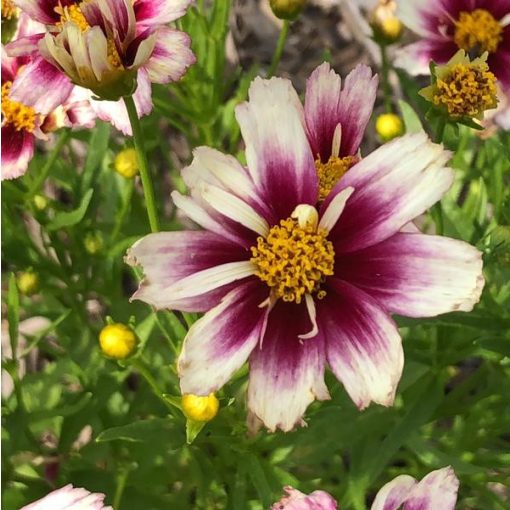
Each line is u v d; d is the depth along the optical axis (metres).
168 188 0.31
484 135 0.21
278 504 0.12
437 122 0.17
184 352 0.12
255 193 0.13
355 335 0.13
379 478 0.22
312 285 0.13
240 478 0.18
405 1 0.20
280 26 0.36
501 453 0.21
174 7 0.17
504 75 0.20
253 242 0.13
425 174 0.13
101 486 0.20
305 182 0.13
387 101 0.22
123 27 0.13
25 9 0.18
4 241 0.22
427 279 0.13
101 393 0.20
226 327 0.13
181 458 0.20
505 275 0.20
